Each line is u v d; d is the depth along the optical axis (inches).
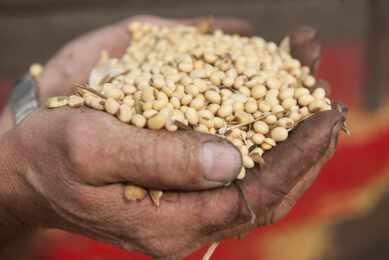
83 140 8.7
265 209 9.4
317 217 23.7
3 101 27.2
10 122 13.7
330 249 21.8
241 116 10.2
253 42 13.5
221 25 15.5
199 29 14.6
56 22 30.0
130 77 11.1
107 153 8.7
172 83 10.6
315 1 36.6
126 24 15.9
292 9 36.1
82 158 8.7
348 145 27.5
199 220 9.4
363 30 38.1
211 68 11.6
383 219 23.9
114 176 9.0
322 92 10.6
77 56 15.2
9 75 28.7
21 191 10.4
